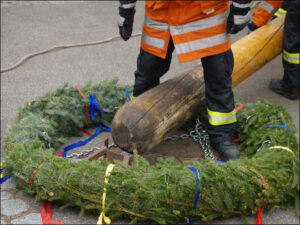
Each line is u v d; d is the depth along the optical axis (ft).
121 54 19.77
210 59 10.44
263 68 19.02
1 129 13.01
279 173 9.53
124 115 10.29
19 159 9.39
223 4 10.02
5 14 24.06
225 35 10.24
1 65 17.98
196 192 8.78
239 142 12.62
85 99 12.76
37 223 9.03
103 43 20.97
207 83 11.04
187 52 10.28
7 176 10.23
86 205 9.03
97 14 25.18
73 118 12.45
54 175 9.00
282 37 15.44
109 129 13.28
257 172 9.15
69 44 20.52
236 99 13.47
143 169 9.12
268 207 9.65
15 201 9.71
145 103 10.59
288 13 14.74
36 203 9.54
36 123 11.32
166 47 10.62
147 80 11.69
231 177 8.92
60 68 17.94
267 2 15.23
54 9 25.52
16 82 16.43
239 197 9.08
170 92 11.16
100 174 8.86
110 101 13.26
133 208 8.74
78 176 8.84
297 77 15.70
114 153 10.56
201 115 13.19
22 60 18.35
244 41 14.30
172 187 8.70
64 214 9.35
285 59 15.67
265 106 12.52
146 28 10.78
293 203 10.17
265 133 11.43
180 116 11.26
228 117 11.29
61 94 12.99
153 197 8.61
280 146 10.50
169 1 10.04
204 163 9.39
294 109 15.42
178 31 10.23
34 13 24.59
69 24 23.26
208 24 10.05
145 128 10.24
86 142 12.50
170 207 8.76
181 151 11.96
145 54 11.12
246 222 9.20
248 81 17.63
